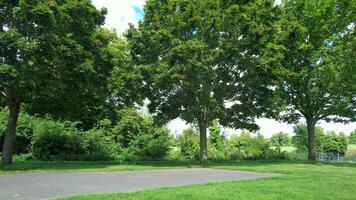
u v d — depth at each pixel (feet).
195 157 111.24
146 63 84.12
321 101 109.81
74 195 32.65
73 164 76.02
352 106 109.19
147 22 85.71
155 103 86.38
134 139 110.32
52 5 60.03
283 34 91.45
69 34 66.28
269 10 83.15
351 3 106.01
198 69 75.36
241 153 117.80
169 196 31.76
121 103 112.16
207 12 80.18
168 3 84.28
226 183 42.42
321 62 103.45
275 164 84.84
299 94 112.16
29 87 61.26
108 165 74.84
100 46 72.28
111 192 35.09
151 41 80.74
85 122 114.52
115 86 83.82
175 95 84.23
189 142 114.93
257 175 56.49
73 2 66.44
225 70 81.92
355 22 109.81
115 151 102.94
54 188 38.24
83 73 66.64
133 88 83.35
